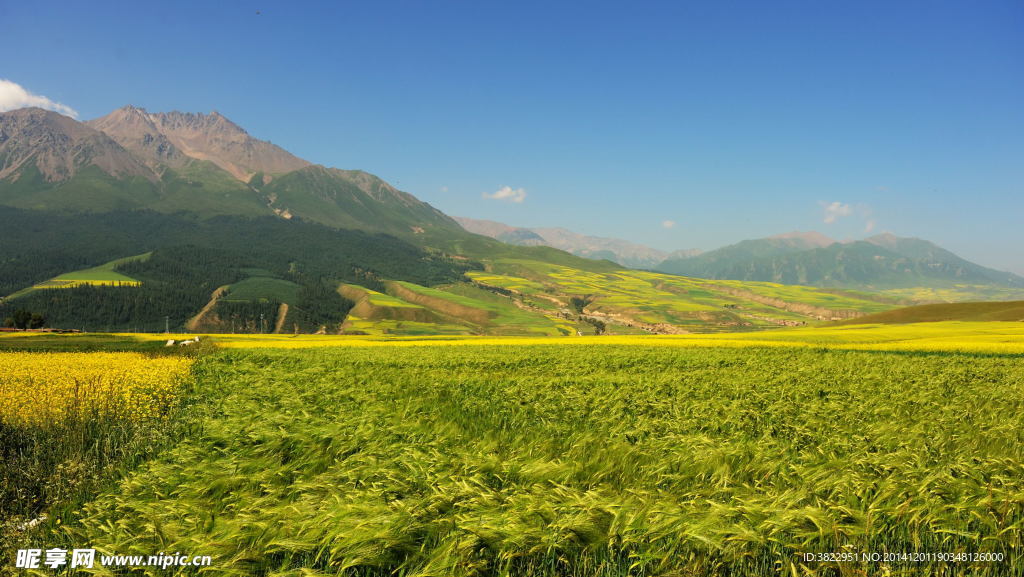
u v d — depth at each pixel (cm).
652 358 3891
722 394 2020
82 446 1054
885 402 1784
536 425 1403
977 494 729
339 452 970
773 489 786
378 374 2806
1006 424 1281
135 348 4997
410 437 1098
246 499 702
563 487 727
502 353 4422
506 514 631
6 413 1334
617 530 611
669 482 860
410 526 607
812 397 1944
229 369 2925
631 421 1441
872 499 725
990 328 7506
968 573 615
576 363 3544
